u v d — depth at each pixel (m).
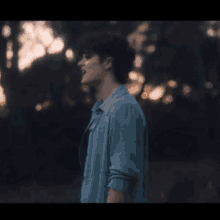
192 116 11.97
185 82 12.02
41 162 8.59
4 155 8.66
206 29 11.54
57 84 10.47
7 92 9.36
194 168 8.45
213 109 11.88
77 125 10.44
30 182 7.10
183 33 11.45
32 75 9.89
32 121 9.85
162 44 11.47
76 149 9.48
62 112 10.43
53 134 9.96
